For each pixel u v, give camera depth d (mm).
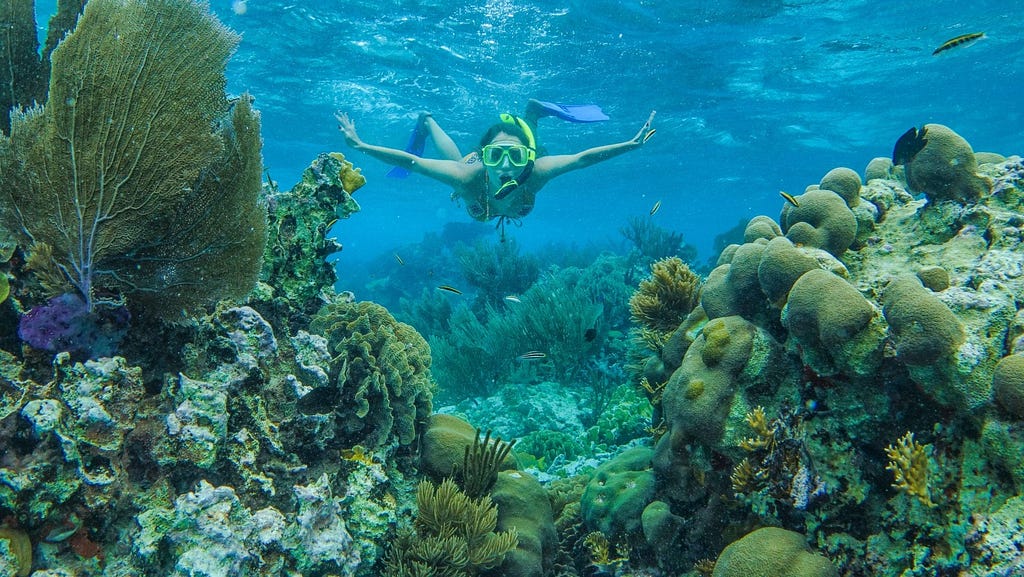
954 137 3436
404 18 13648
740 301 3328
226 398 2879
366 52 15719
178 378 2818
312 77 17828
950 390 2359
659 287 4629
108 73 2359
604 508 3955
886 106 21266
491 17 13461
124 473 2496
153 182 2568
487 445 3957
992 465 2295
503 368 10016
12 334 2629
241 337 3062
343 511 3234
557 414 8359
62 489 2295
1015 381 2146
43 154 2381
